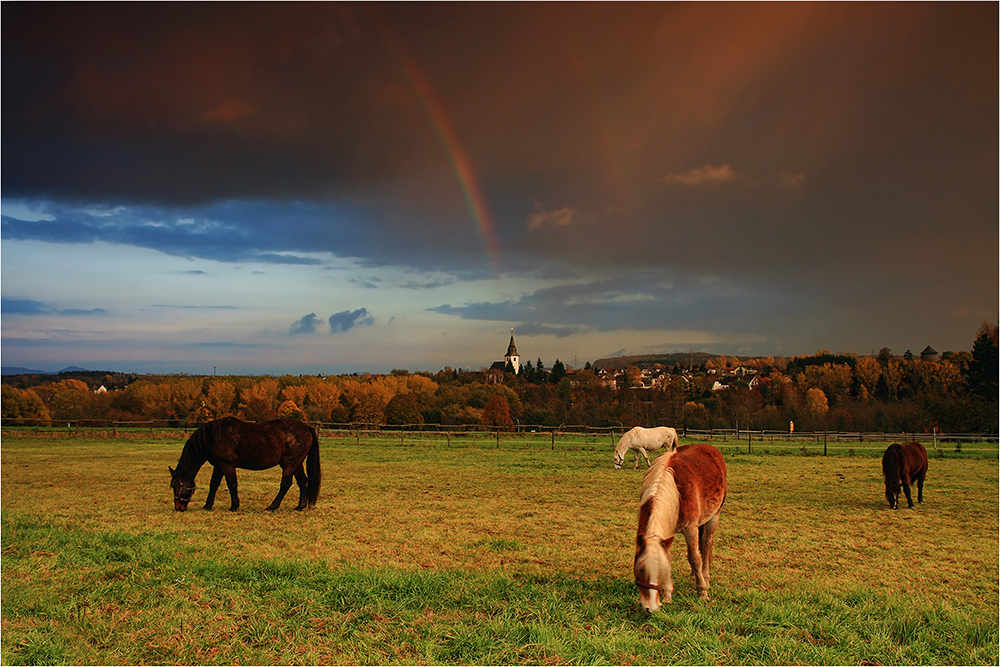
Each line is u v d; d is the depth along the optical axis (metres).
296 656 5.48
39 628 5.99
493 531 11.43
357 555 9.27
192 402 96.06
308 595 6.84
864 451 34.06
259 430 13.25
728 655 5.61
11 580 7.38
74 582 7.32
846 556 9.82
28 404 73.88
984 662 5.65
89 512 12.88
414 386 119.00
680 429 47.12
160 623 6.10
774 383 118.38
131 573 7.67
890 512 14.38
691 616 6.34
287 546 9.85
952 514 14.16
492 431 48.12
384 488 17.69
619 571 8.53
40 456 27.19
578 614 6.48
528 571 8.43
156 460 25.38
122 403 88.31
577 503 15.11
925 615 6.71
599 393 100.00
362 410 85.06
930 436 42.97
